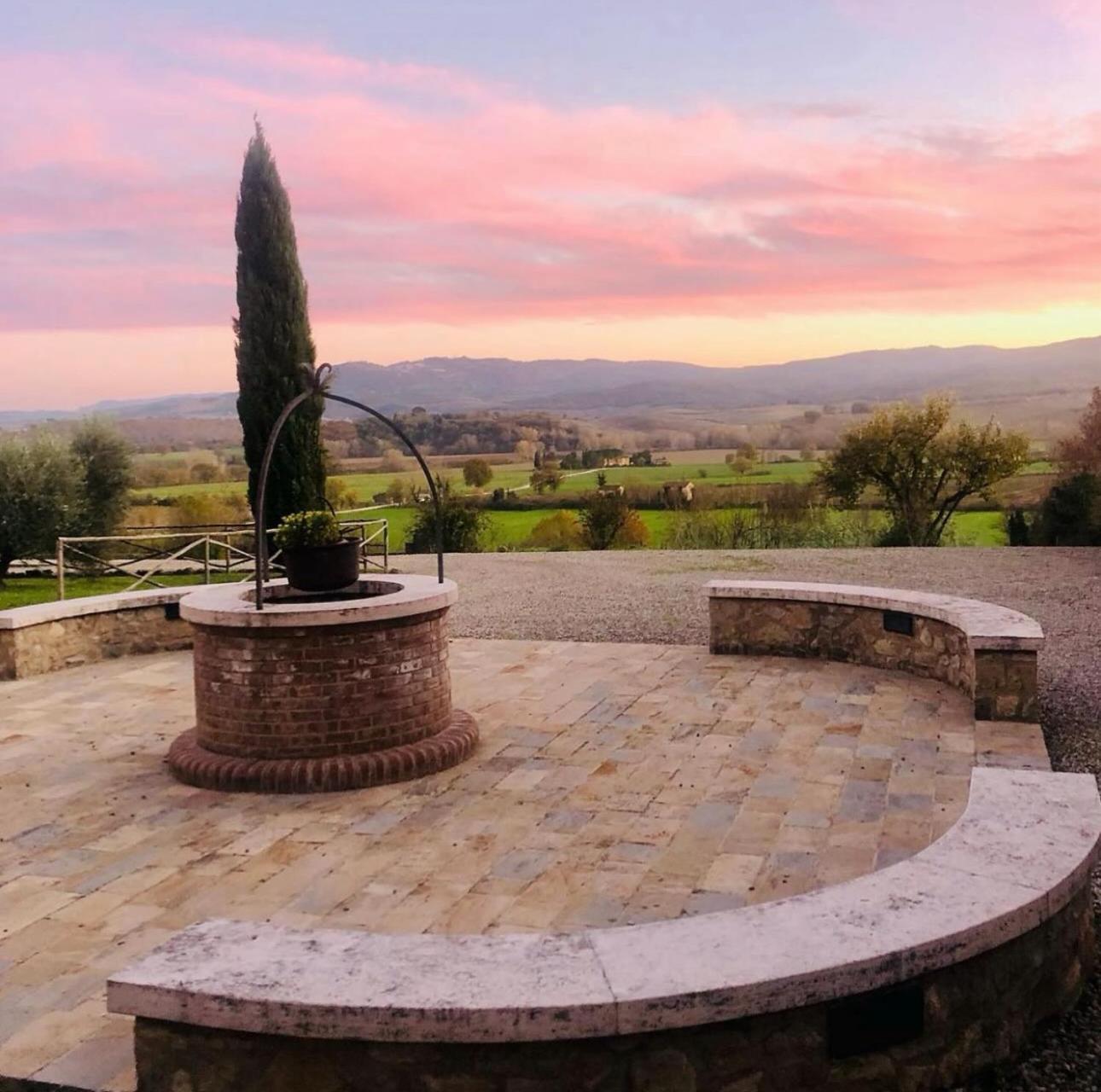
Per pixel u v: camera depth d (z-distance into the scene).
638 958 2.57
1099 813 3.49
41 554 20.56
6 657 8.52
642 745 6.27
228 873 4.51
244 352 16.27
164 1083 2.60
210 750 5.96
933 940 2.62
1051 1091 2.74
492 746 6.34
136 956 3.75
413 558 20.50
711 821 4.96
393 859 4.61
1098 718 6.57
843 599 8.17
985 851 3.18
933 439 25.17
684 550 21.45
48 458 20.25
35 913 4.14
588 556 20.27
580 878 4.34
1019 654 6.29
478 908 4.07
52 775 5.99
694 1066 2.47
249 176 16.11
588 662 8.74
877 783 5.40
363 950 2.66
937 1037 2.70
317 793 5.57
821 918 2.75
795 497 26.77
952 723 6.44
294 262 16.33
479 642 9.91
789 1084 2.54
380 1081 2.46
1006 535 23.34
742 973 2.47
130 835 5.00
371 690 5.81
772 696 7.31
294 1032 2.42
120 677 8.63
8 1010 3.36
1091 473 20.72
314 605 5.79
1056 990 3.09
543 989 2.43
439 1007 2.37
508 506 31.75
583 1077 2.44
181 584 17.48
